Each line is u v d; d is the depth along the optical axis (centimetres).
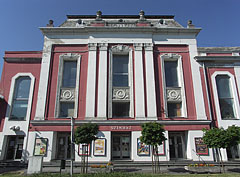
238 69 1978
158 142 1305
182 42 2058
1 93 1900
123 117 1820
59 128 1758
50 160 1672
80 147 1697
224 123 1816
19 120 1819
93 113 1786
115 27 2030
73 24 2209
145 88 1894
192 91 1909
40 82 1892
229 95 1933
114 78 1964
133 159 1672
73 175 1113
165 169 1510
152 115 1798
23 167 1623
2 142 1758
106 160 1661
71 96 1884
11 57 1992
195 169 1325
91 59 1959
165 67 2036
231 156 1764
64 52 2009
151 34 2056
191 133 1756
